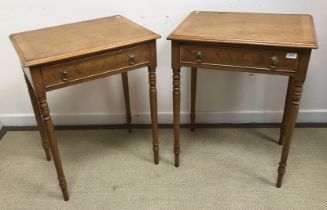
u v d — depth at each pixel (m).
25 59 1.09
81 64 1.19
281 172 1.41
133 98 1.90
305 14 1.51
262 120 1.94
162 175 1.55
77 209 1.38
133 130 1.92
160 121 1.95
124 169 1.60
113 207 1.38
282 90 1.83
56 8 1.64
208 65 1.28
